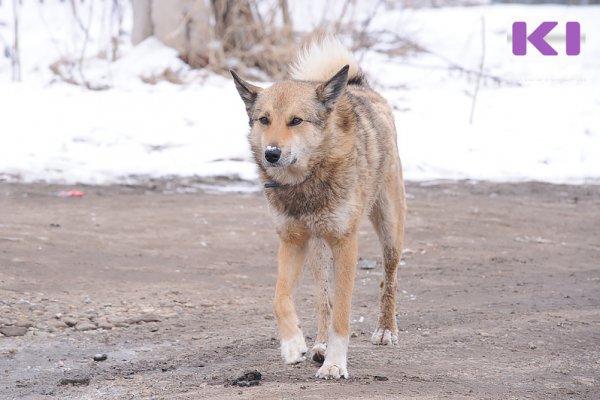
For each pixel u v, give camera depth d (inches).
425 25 1600.6
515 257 666.2
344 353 393.4
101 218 734.5
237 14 1250.0
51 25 1449.3
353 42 1333.7
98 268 592.1
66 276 567.2
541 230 755.4
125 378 398.3
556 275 615.8
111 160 936.3
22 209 749.3
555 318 503.2
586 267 641.0
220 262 629.9
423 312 520.4
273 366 411.2
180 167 937.5
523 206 845.8
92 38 1390.3
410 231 734.5
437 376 396.2
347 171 405.4
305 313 520.1
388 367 410.3
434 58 1418.6
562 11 1708.9
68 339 461.1
